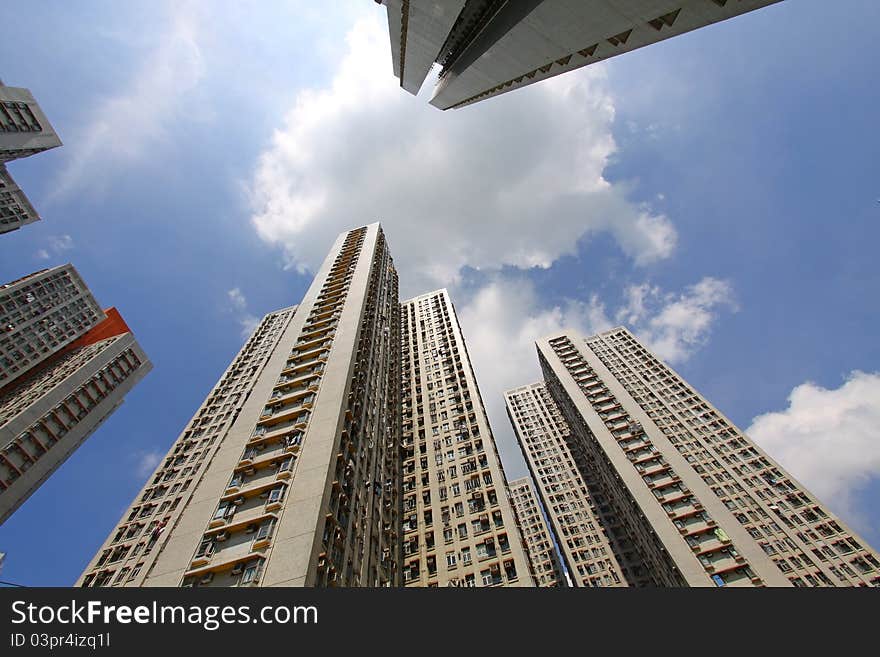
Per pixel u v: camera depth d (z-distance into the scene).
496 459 48.81
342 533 24.78
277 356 40.91
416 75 49.50
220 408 71.88
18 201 93.62
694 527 51.62
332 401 31.92
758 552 47.00
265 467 26.80
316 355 39.47
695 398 89.81
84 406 81.62
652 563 62.22
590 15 21.50
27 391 81.81
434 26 34.75
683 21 20.50
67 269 105.50
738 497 71.88
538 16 23.28
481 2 32.78
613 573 83.81
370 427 38.78
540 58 28.38
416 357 73.94
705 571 46.97
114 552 47.47
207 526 22.89
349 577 24.17
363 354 43.06
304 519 22.34
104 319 110.62
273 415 31.66
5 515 62.25
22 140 81.25
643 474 60.34
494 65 32.31
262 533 21.73
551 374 97.00
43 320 95.00
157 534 47.94
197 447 63.53
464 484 45.97
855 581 58.97
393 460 45.81
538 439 119.50
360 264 62.53
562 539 92.75
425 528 41.88
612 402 76.25
